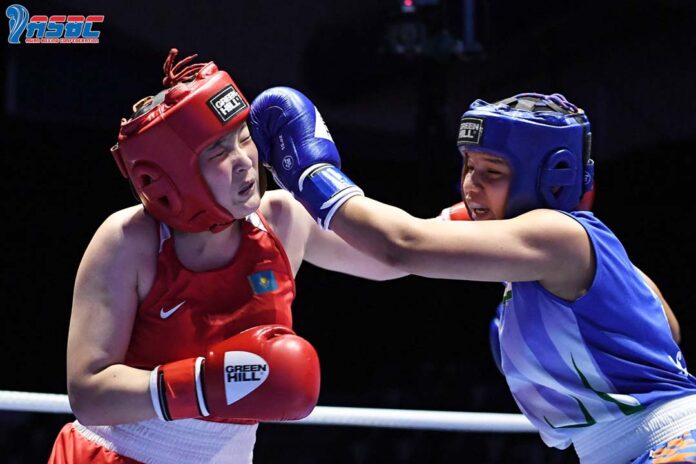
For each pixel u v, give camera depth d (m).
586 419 2.07
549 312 2.03
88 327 2.00
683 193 7.38
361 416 2.88
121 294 2.02
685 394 2.05
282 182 2.15
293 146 2.12
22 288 7.10
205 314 2.04
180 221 1.99
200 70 1.99
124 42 6.85
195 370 1.93
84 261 2.04
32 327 7.07
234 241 2.10
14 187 7.01
